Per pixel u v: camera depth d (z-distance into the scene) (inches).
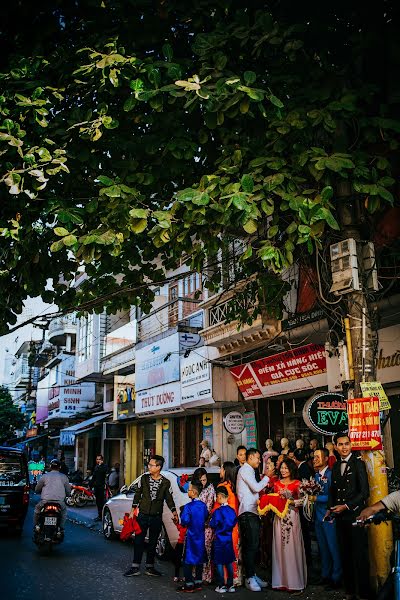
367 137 242.8
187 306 731.4
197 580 285.6
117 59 217.6
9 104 223.6
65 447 1325.0
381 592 188.9
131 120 254.4
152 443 868.0
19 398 2514.8
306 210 211.0
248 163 239.6
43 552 388.8
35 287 281.4
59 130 227.3
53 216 245.9
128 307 337.7
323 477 291.3
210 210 218.5
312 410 344.8
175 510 324.8
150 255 319.6
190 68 248.1
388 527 243.3
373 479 250.2
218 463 607.2
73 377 1283.2
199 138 241.4
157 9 238.7
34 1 235.8
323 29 267.0
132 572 319.6
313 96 238.1
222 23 237.3
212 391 608.7
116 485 762.8
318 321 435.5
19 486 494.9
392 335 388.8
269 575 323.0
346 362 269.0
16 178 209.6
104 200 236.4
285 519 283.9
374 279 270.4
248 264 357.4
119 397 904.9
